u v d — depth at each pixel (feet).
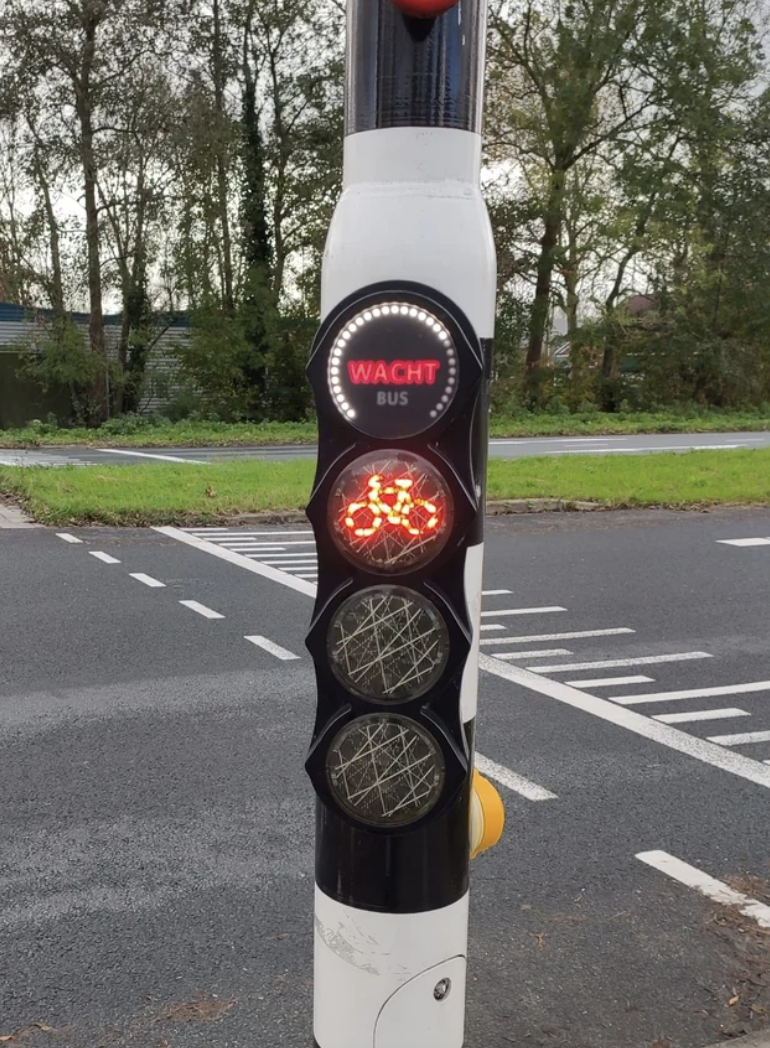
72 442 85.30
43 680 19.74
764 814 14.56
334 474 5.21
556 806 14.67
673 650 23.31
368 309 5.08
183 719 17.72
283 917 11.43
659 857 13.14
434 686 5.29
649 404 126.52
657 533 39.83
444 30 5.17
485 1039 9.32
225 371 106.01
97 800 14.39
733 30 114.93
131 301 102.42
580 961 10.69
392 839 5.49
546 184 113.80
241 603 26.18
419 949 5.63
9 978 10.20
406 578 5.21
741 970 10.57
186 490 44.91
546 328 118.73
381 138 5.23
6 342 102.94
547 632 24.68
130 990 10.03
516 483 50.62
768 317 124.36
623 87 115.24
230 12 99.40
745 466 61.72
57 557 31.65
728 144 119.24
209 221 101.55
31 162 91.61
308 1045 9.22
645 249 116.78
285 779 15.24
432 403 5.07
